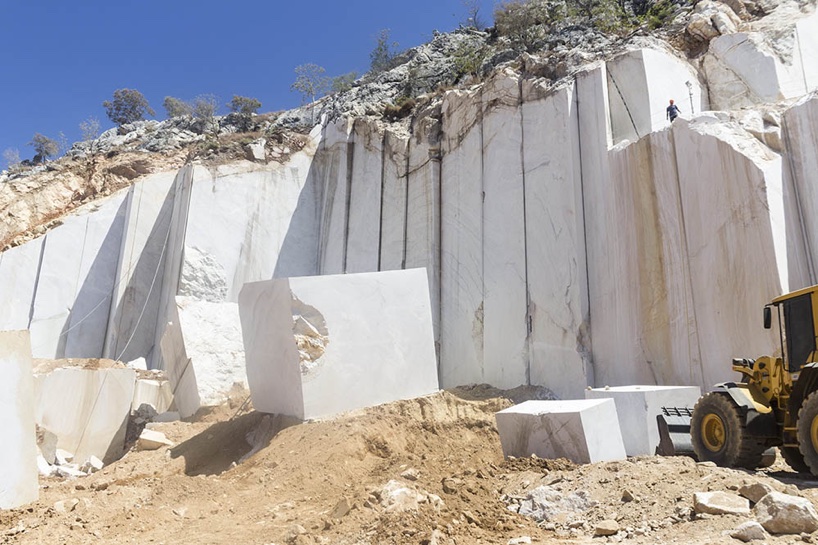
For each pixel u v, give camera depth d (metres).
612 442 8.45
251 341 14.02
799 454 7.57
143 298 28.42
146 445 13.45
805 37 18.19
